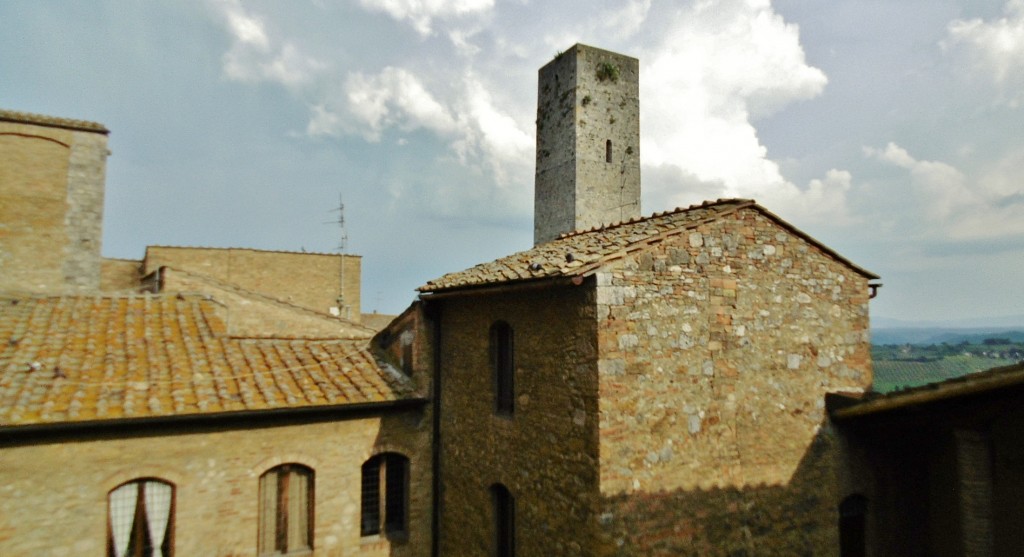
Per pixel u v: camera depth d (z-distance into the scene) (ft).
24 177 55.47
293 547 40.19
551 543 31.89
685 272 31.68
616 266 29.63
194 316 48.06
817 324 36.17
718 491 31.63
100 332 43.09
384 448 43.39
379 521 43.55
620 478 28.86
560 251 37.63
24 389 34.60
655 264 30.76
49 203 56.39
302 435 40.45
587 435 29.30
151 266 87.30
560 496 31.30
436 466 44.73
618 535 28.58
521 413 35.19
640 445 29.50
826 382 36.06
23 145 55.57
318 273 99.71
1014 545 26.11
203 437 37.40
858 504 37.17
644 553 29.25
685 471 30.73
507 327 38.14
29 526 32.81
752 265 34.12
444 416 44.32
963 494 27.84
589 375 29.30
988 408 26.94
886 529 36.37
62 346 40.19
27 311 43.83
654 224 36.27
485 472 38.88
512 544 37.01
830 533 35.14
